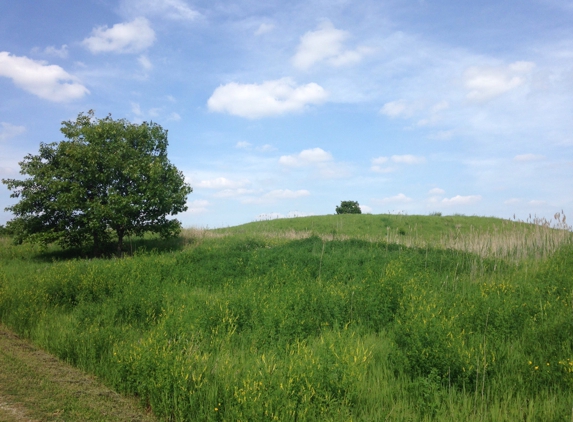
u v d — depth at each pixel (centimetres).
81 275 1143
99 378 609
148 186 1952
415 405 500
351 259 1390
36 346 741
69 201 1855
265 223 3306
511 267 1261
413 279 995
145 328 812
